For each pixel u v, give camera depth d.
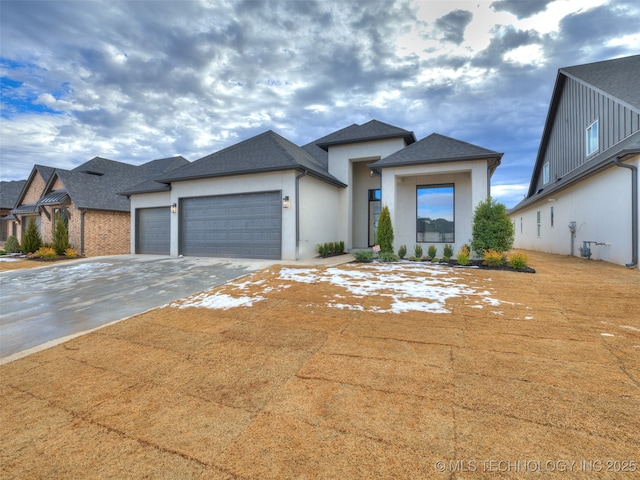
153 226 15.52
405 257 12.01
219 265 10.48
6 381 3.52
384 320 4.77
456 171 11.11
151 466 2.15
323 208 13.40
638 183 8.21
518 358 3.41
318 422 2.51
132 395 3.10
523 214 20.66
